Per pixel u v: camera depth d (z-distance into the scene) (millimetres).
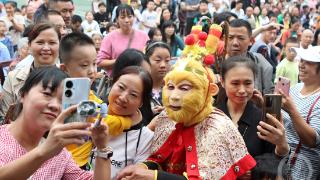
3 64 4988
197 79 2596
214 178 2477
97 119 2143
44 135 2295
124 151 2920
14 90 3930
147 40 6043
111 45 5883
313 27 17516
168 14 13711
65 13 5523
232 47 4512
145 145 2938
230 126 2611
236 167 2561
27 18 9172
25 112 2143
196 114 2635
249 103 3262
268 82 4582
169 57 4293
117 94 2900
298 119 3352
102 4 14031
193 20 11672
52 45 3844
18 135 2186
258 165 2967
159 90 4270
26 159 1889
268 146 3104
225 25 3672
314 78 3898
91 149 2904
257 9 16125
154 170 2555
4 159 2105
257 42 6594
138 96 2918
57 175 2264
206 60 2781
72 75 3436
